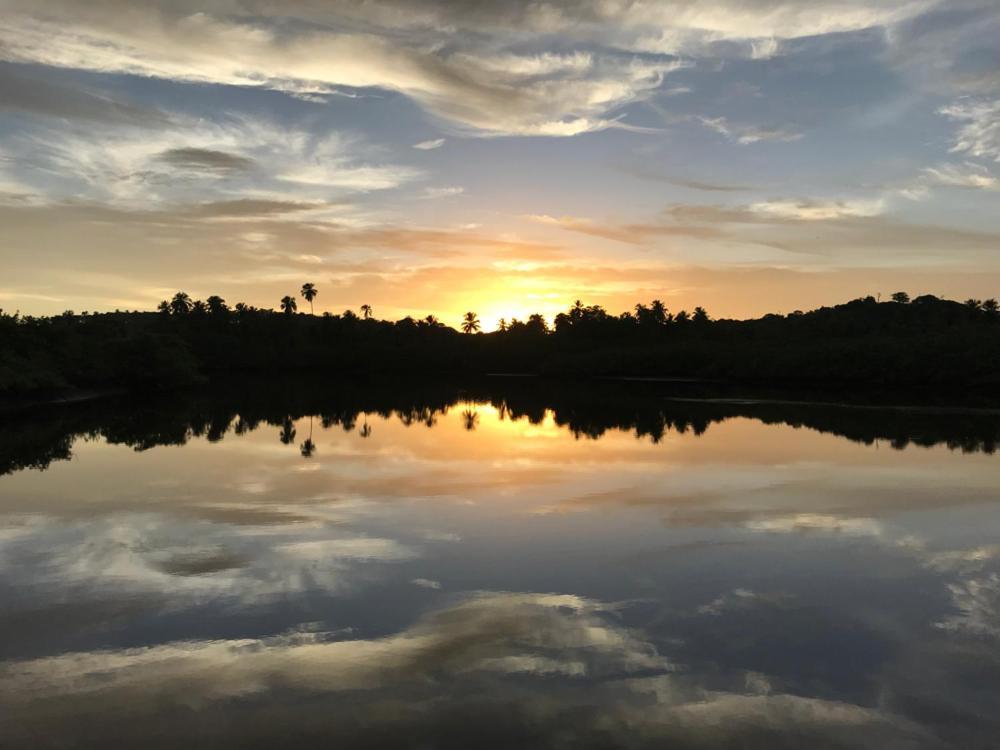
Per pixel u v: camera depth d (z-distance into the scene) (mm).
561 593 11211
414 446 29047
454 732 7133
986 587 11602
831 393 71312
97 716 7402
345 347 144750
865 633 9695
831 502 17906
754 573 12273
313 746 6887
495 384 94188
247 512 16594
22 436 32219
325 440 31062
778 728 7270
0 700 7727
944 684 8242
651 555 13281
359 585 11500
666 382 100125
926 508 17250
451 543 14008
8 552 13312
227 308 154375
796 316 141750
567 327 156125
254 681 8164
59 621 9930
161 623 9867
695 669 8562
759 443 29969
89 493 18812
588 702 7750
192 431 34531
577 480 21000
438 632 9594
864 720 7438
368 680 8195
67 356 59031
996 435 33000
